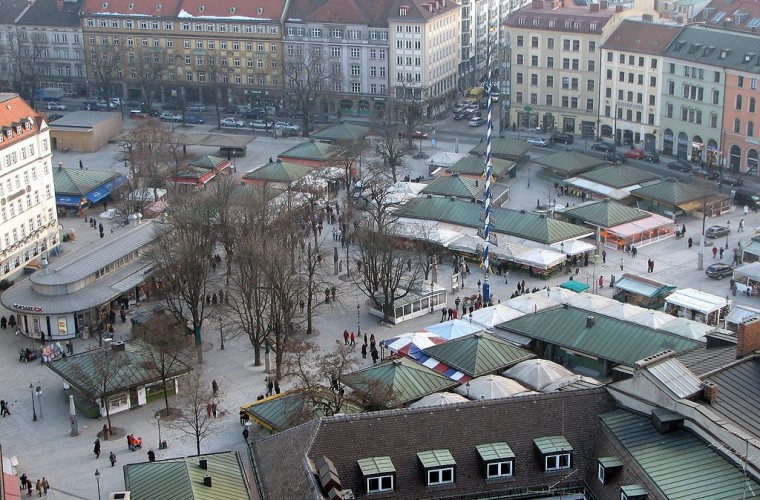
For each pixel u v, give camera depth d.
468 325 172.75
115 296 191.38
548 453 99.56
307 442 98.62
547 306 178.88
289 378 167.75
